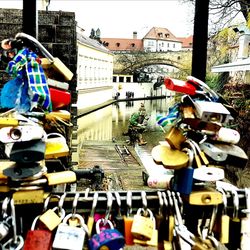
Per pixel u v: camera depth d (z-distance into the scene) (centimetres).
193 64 125
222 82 1109
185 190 104
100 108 3481
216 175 104
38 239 98
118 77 5916
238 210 116
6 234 102
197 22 123
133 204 112
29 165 101
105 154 1327
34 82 102
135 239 103
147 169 1075
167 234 112
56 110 121
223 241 110
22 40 115
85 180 666
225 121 105
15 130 96
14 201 102
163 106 4769
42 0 578
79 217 106
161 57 5266
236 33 1331
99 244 96
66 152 108
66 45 379
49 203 110
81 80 3028
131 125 1664
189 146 108
